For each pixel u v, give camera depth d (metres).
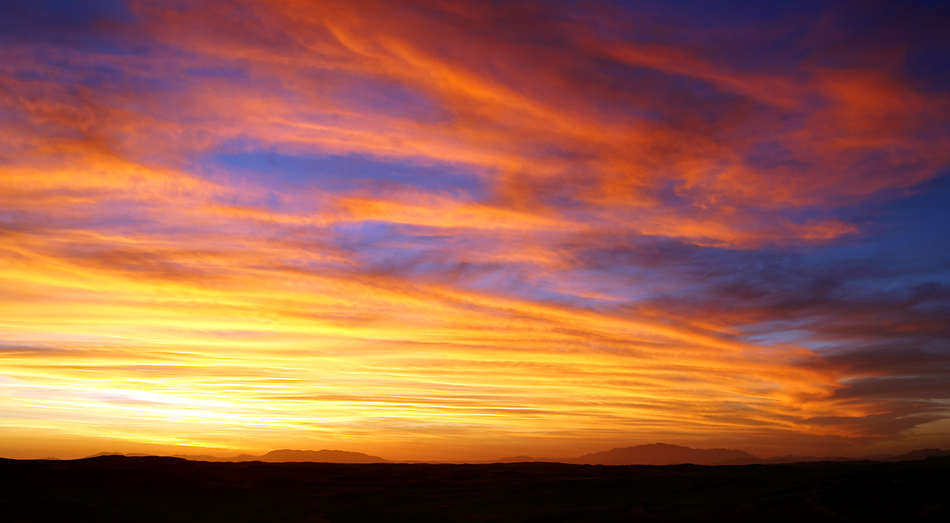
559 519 31.67
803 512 29.50
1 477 35.94
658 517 30.97
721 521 29.11
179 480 38.94
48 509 29.25
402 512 34.22
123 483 36.94
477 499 39.09
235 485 39.84
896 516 28.11
